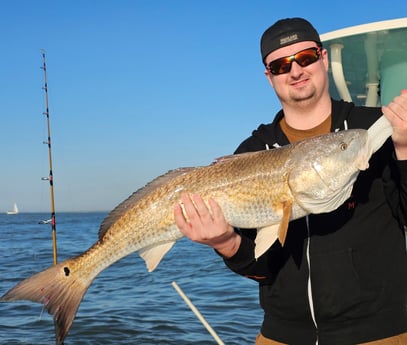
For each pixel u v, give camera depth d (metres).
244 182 1.17
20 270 6.31
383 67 1.93
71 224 23.25
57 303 1.25
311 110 1.25
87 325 3.33
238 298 4.03
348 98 1.97
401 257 1.16
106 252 1.27
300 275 1.17
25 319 3.54
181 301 4.00
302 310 1.18
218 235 1.12
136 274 5.52
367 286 1.13
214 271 5.57
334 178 1.12
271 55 1.25
